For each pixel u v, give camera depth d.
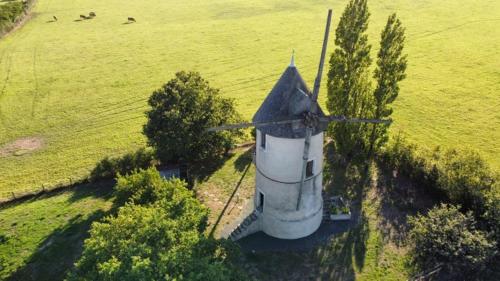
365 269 31.36
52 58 87.56
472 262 27.16
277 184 31.77
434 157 40.91
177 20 113.56
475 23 97.75
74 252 35.12
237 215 38.00
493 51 80.38
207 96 43.91
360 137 43.56
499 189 33.19
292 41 92.94
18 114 63.62
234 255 27.52
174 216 29.20
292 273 31.14
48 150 53.75
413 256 31.94
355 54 40.06
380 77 40.34
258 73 76.62
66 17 119.12
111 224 27.62
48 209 41.22
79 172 48.47
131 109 64.62
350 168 43.81
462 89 65.62
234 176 44.44
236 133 48.56
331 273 31.08
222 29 103.88
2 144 55.41
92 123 60.53
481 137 52.09
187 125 41.22
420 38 89.25
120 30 106.19
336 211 36.09
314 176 32.03
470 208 34.38
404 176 41.84
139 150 47.75
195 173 45.34
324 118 29.08
